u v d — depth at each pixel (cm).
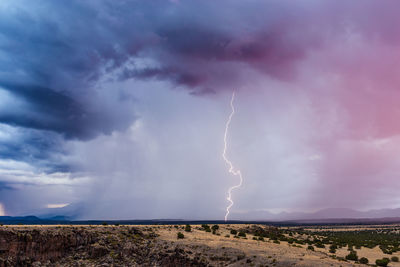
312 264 5859
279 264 5897
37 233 5712
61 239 5978
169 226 9612
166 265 6066
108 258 6000
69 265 5656
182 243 6969
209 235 8406
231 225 11756
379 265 7038
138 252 6381
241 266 5947
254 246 7269
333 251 8619
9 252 5262
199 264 6047
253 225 12044
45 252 5678
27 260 5381
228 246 6950
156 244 6812
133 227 7956
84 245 6225
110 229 7219
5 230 5381
